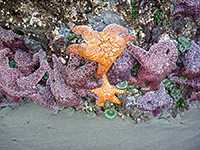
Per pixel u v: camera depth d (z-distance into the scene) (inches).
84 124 25.9
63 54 23.5
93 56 20.6
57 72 23.8
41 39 23.6
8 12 22.4
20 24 22.7
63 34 22.7
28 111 26.6
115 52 20.8
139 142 25.2
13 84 24.3
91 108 26.6
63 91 24.0
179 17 25.4
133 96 25.8
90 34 20.5
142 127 26.3
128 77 24.4
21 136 24.7
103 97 24.6
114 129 25.8
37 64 24.8
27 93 24.6
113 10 22.5
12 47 24.4
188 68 25.5
